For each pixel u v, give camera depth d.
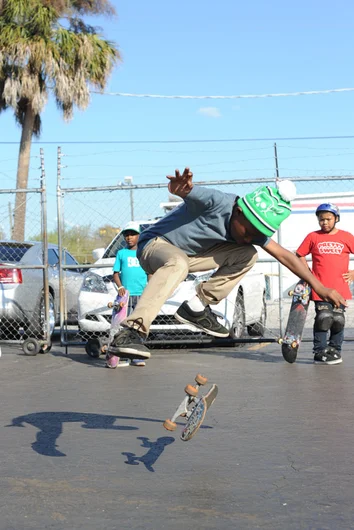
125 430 6.16
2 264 12.22
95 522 4.05
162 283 4.43
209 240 4.65
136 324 4.34
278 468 5.00
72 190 11.55
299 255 10.10
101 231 12.85
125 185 11.45
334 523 3.98
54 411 6.98
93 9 25.23
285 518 4.07
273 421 6.42
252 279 12.62
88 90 25.59
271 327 15.70
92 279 11.41
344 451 5.40
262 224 4.42
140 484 4.69
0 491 4.59
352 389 7.94
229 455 5.34
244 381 8.58
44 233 11.77
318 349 10.04
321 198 23.41
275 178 11.09
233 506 4.27
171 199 15.56
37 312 12.80
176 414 4.81
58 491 4.57
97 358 11.04
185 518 4.09
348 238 9.98
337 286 9.91
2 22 24.88
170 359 10.62
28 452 5.49
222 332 5.14
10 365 10.36
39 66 24.67
